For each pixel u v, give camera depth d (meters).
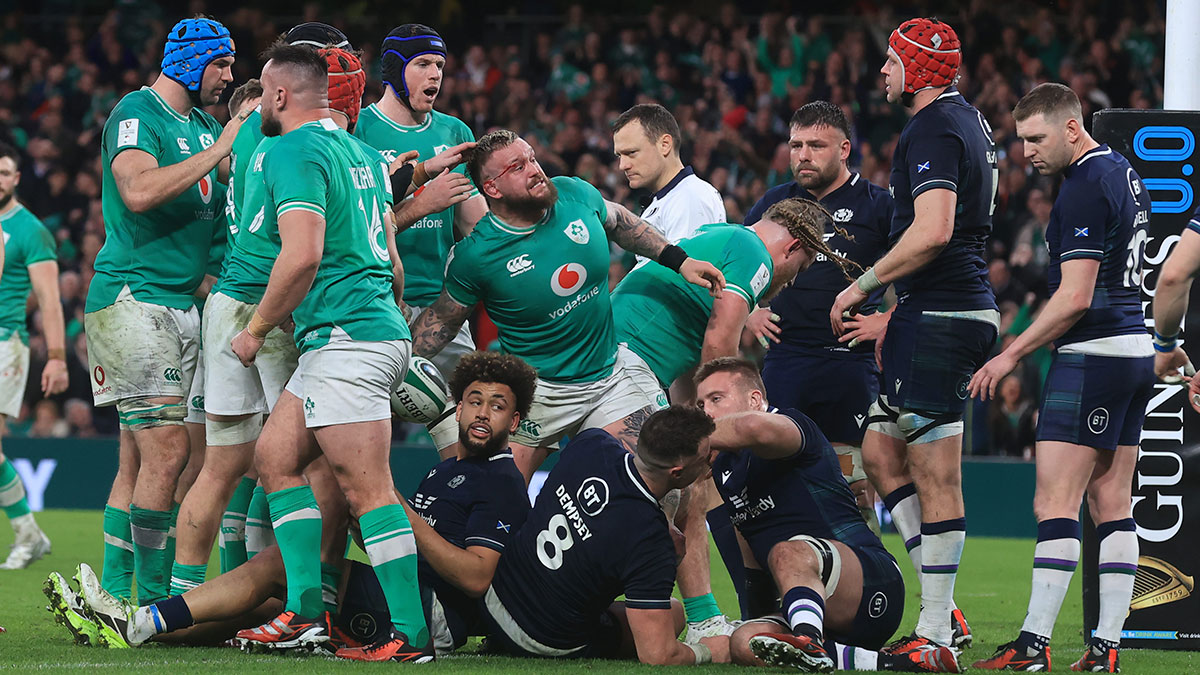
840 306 18.14
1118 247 17.72
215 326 18.47
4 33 66.56
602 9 67.50
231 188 19.20
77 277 50.47
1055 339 17.97
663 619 15.95
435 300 21.12
